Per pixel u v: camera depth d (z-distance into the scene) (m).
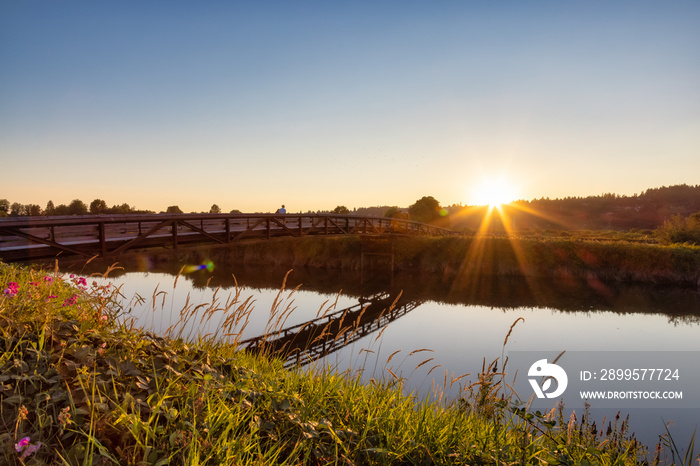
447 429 3.61
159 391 2.98
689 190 190.75
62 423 2.19
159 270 35.50
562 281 32.78
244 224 21.84
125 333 4.07
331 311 21.88
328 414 3.59
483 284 31.53
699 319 21.38
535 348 15.83
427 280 33.41
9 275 5.62
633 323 20.42
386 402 4.11
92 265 33.16
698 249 32.72
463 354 14.44
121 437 2.36
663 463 4.31
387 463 3.03
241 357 5.24
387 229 41.81
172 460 2.33
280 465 2.56
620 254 33.56
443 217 71.75
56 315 3.80
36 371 2.76
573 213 180.75
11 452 1.98
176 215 16.25
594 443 4.25
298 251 41.47
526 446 3.35
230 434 2.78
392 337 16.52
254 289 27.44
